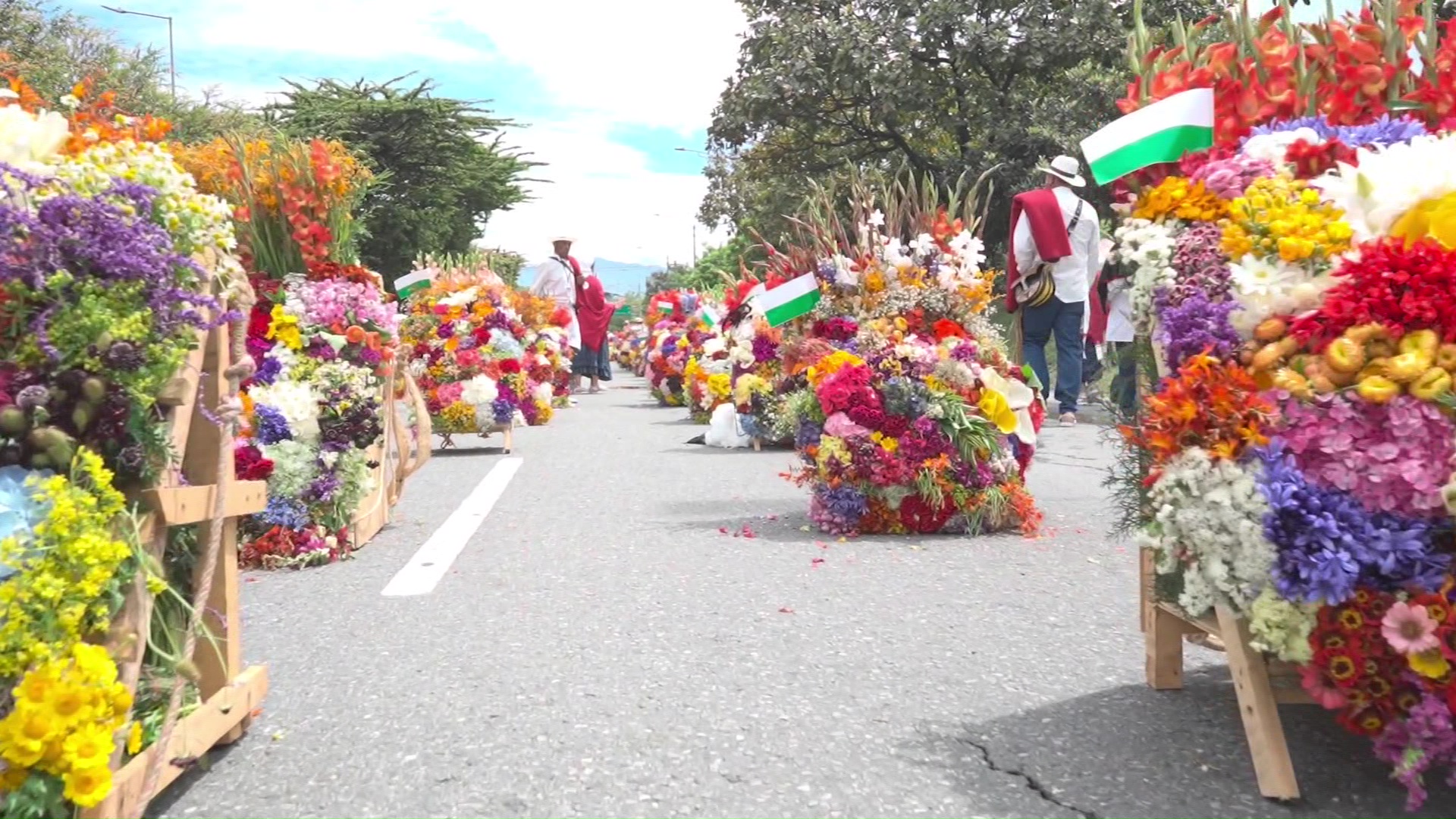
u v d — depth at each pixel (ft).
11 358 8.11
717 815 9.10
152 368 8.47
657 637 14.19
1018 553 19.45
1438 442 8.46
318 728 11.10
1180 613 11.28
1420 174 9.12
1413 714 8.42
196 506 9.14
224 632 10.44
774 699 11.82
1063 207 36.47
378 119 141.79
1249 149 10.30
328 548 19.16
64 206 8.27
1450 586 8.38
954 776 9.80
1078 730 10.83
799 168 103.71
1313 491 8.76
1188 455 9.25
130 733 8.41
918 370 21.33
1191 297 9.91
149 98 118.21
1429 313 8.41
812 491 21.97
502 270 152.25
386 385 21.90
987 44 84.23
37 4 110.83
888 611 15.42
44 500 7.53
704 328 56.75
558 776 9.89
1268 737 9.27
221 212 9.68
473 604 16.12
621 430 44.93
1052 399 46.01
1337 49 11.40
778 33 91.40
